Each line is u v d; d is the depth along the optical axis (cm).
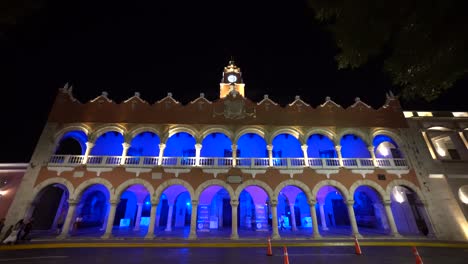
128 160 2312
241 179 2047
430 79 491
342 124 2297
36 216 2297
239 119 2281
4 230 1728
